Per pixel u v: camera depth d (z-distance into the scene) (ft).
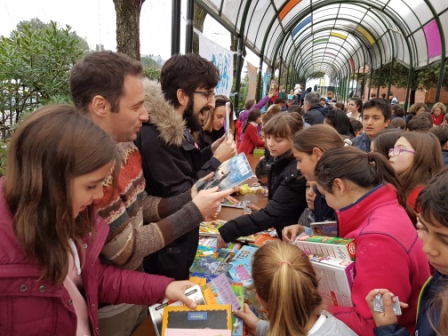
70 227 2.85
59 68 9.61
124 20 13.26
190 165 5.87
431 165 6.61
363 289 3.86
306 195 6.77
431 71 51.42
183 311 3.95
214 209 4.69
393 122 16.51
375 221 4.14
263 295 3.87
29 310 2.93
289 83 73.36
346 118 17.61
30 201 2.61
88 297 3.68
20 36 9.35
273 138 7.47
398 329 3.55
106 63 4.00
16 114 9.57
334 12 52.85
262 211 6.77
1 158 7.26
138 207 4.60
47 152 2.59
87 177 2.76
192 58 5.61
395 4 38.34
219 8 15.26
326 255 4.34
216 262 6.18
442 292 2.99
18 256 2.76
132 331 5.43
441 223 2.97
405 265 3.85
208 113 10.93
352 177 4.49
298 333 3.68
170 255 5.30
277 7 27.71
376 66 65.98
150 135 5.08
